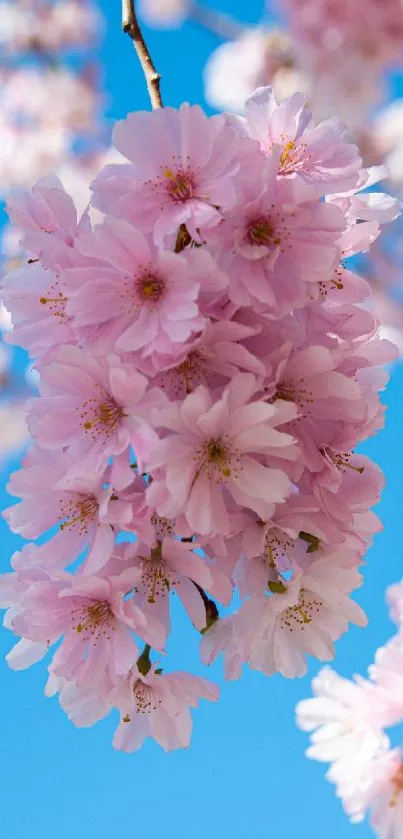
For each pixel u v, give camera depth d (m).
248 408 0.48
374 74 0.64
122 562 0.50
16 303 0.51
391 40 0.62
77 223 0.51
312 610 0.52
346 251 0.52
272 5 0.63
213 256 0.48
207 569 0.49
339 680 0.58
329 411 0.50
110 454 0.48
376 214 0.53
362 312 0.51
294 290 0.49
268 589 0.51
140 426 0.48
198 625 0.50
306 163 0.50
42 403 0.49
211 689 0.52
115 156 0.90
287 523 0.50
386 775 0.57
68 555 0.50
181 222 0.48
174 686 0.52
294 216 0.49
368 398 0.51
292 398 0.50
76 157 0.91
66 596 0.50
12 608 0.53
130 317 0.48
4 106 0.92
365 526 0.53
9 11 0.92
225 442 0.48
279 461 0.49
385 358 0.52
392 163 0.73
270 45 0.68
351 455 0.52
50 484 0.50
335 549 0.51
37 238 0.50
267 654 0.52
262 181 0.48
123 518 0.48
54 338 0.50
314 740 0.58
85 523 0.50
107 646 0.50
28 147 0.91
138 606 0.50
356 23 0.62
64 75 0.92
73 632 0.50
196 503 0.48
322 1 0.62
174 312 0.47
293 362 0.49
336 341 0.50
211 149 0.49
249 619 0.51
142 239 0.48
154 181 0.49
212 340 0.48
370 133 0.73
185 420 0.47
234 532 0.49
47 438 0.49
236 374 0.48
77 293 0.48
